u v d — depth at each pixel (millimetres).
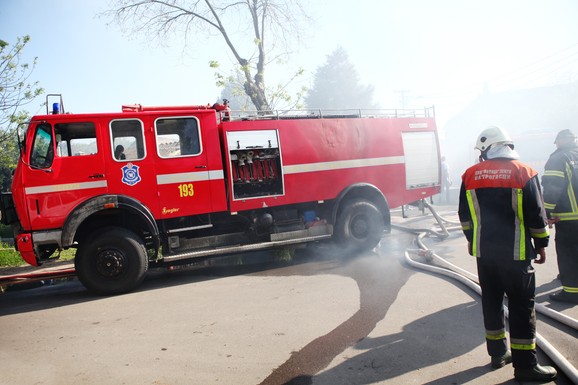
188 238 7086
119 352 3998
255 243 7355
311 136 7605
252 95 12312
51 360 3922
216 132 6875
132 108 6656
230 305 5250
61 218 6070
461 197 3309
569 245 4375
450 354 3492
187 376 3420
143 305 5551
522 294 2990
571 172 4277
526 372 2967
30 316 5453
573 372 2898
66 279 7926
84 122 6246
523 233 2982
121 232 6219
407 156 8422
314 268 7012
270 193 7355
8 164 12977
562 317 3857
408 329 4074
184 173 6645
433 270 6066
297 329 4270
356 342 3859
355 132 7969
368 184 7945
